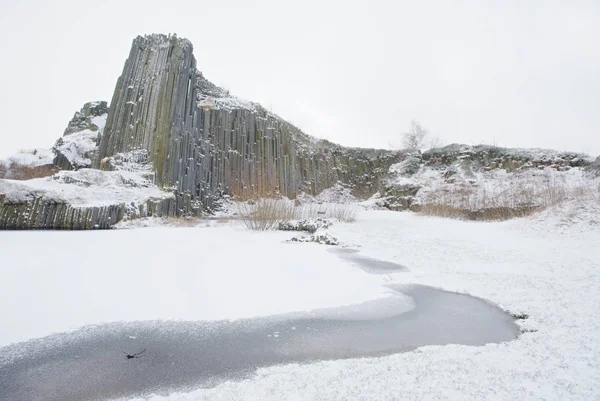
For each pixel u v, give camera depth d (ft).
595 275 28.71
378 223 66.39
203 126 104.12
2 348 15.11
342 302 22.74
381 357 14.66
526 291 25.02
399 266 33.88
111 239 43.47
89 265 28.14
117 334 16.96
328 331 18.12
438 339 17.29
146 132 89.76
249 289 24.34
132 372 13.48
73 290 22.22
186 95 95.50
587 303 21.68
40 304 19.76
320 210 82.79
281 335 17.46
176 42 100.89
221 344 16.24
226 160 105.50
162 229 58.23
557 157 87.81
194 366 14.07
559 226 49.34
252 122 116.57
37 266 27.20
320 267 31.68
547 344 15.70
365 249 42.50
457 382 12.17
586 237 43.83
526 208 67.92
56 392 12.03
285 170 122.83
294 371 13.33
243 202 76.95
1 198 57.77
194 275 26.89
